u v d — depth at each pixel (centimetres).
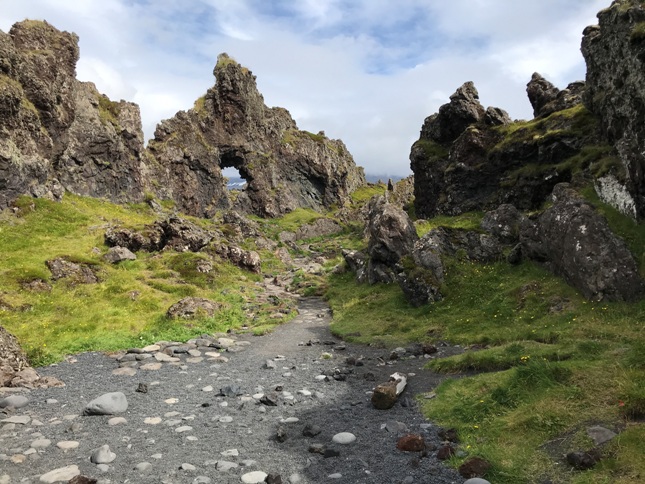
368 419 1096
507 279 2148
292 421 1100
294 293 3331
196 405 1228
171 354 1775
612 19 2502
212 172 7819
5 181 3800
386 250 2845
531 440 867
